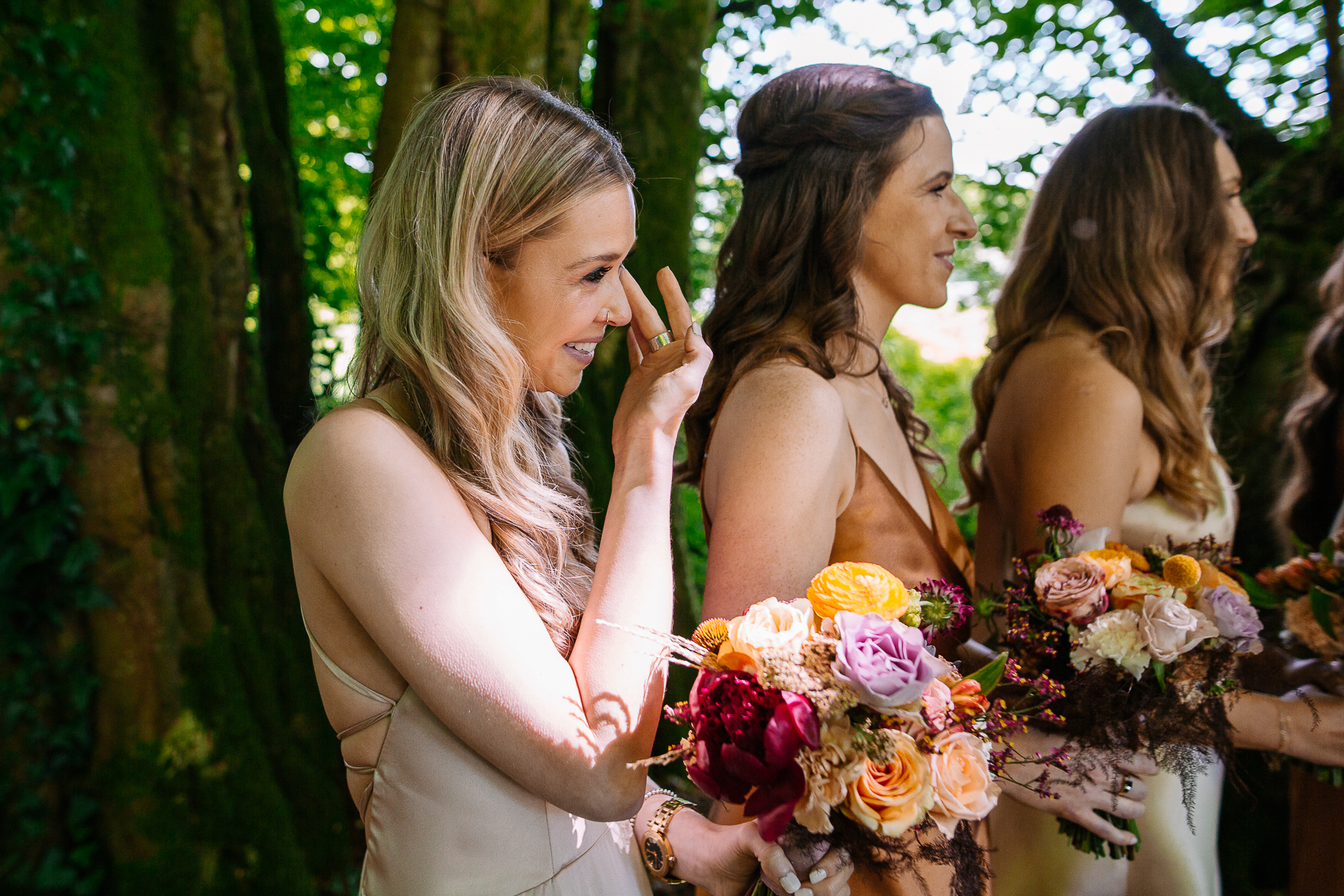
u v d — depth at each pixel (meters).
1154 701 1.59
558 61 4.07
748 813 1.14
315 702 3.79
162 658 3.31
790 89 1.78
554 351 1.34
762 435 1.53
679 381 1.41
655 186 4.49
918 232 1.75
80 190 3.26
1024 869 1.99
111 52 3.39
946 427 10.28
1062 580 1.62
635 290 1.53
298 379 4.35
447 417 1.27
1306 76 5.54
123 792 3.21
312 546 1.20
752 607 1.24
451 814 1.21
